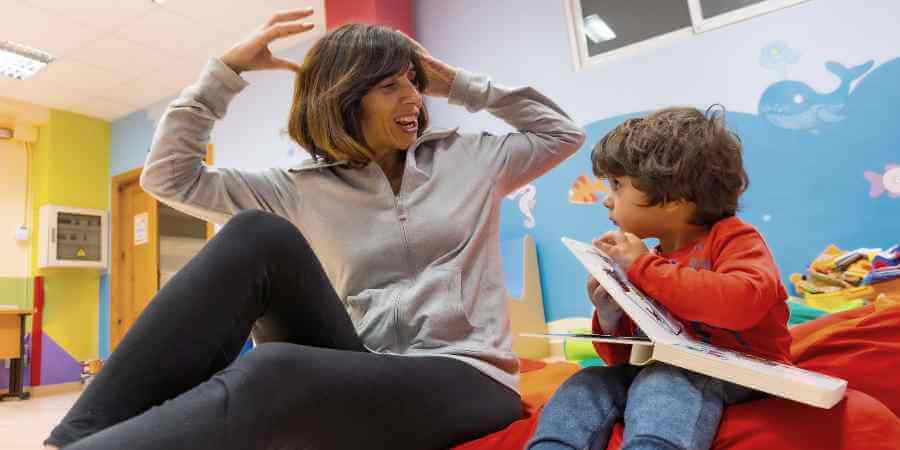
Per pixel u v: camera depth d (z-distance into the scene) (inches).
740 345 29.0
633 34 108.6
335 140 36.6
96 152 190.4
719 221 31.2
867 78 86.7
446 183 37.9
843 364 33.2
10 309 153.3
